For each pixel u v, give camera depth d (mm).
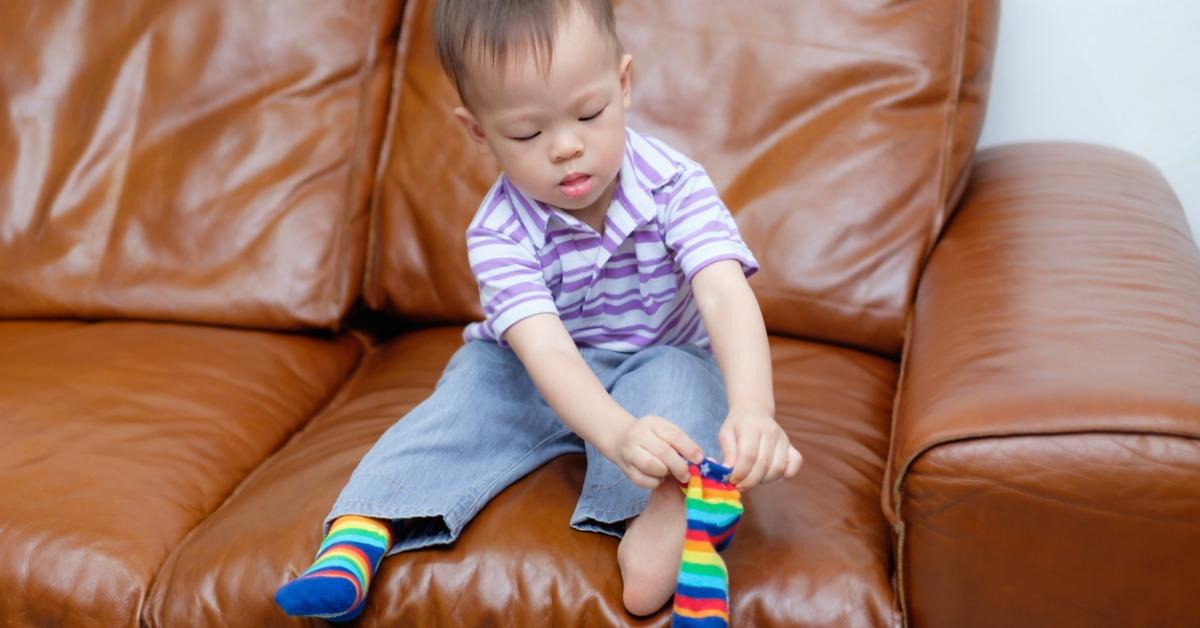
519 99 1009
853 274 1428
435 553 1071
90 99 1652
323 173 1604
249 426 1356
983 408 940
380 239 1615
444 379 1248
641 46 1521
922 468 938
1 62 1670
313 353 1555
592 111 1022
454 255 1549
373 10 1618
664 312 1215
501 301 1131
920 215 1434
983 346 1060
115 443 1266
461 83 1052
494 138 1060
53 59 1662
